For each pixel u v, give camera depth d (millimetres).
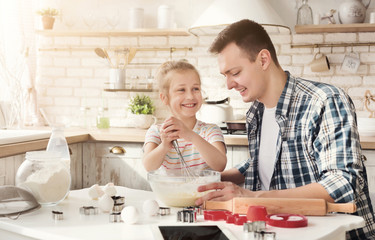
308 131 1571
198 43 3645
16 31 3545
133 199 1470
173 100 1869
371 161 2773
